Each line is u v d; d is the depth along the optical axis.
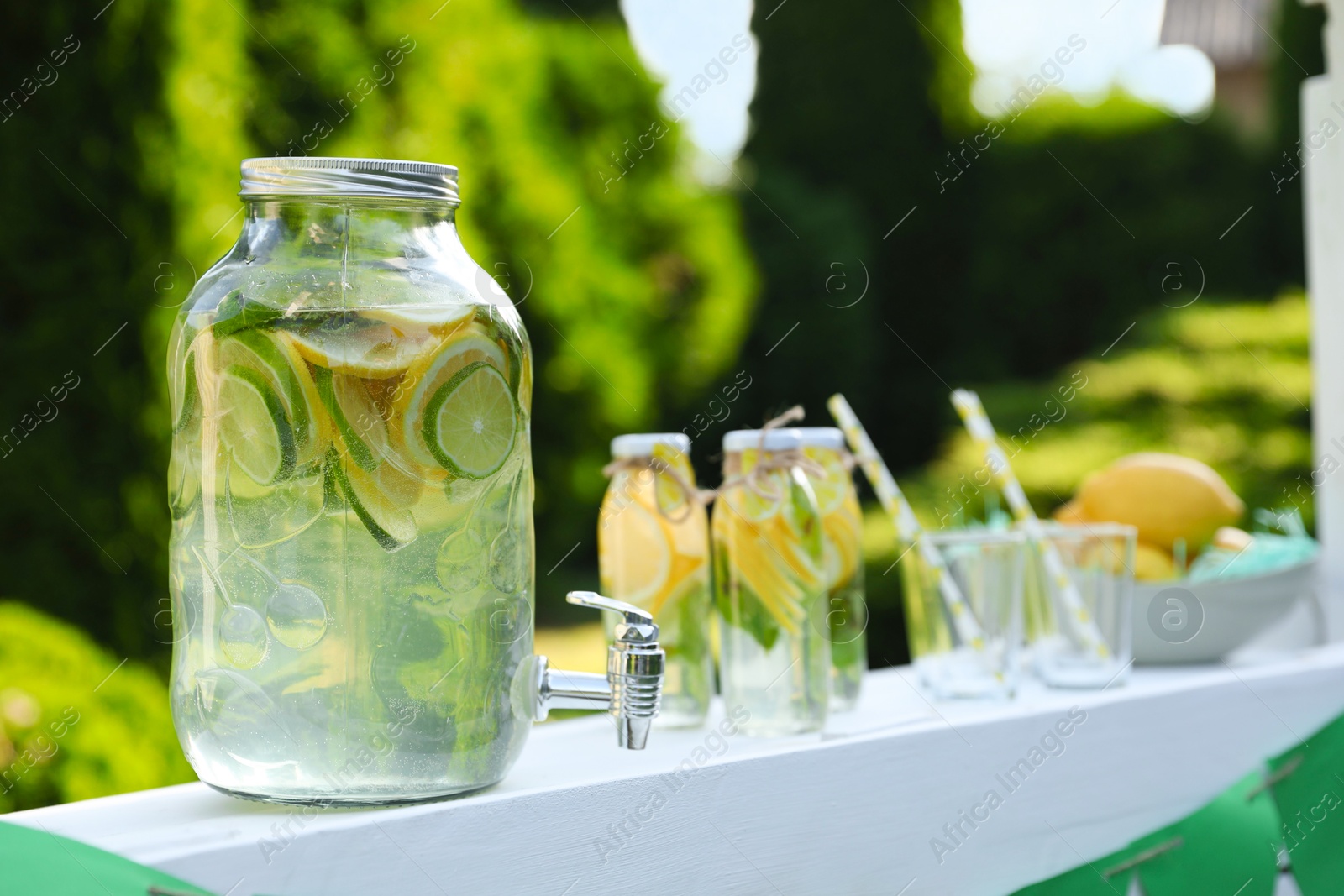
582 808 0.69
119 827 0.63
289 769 0.61
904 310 4.36
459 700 0.62
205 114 1.90
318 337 0.60
